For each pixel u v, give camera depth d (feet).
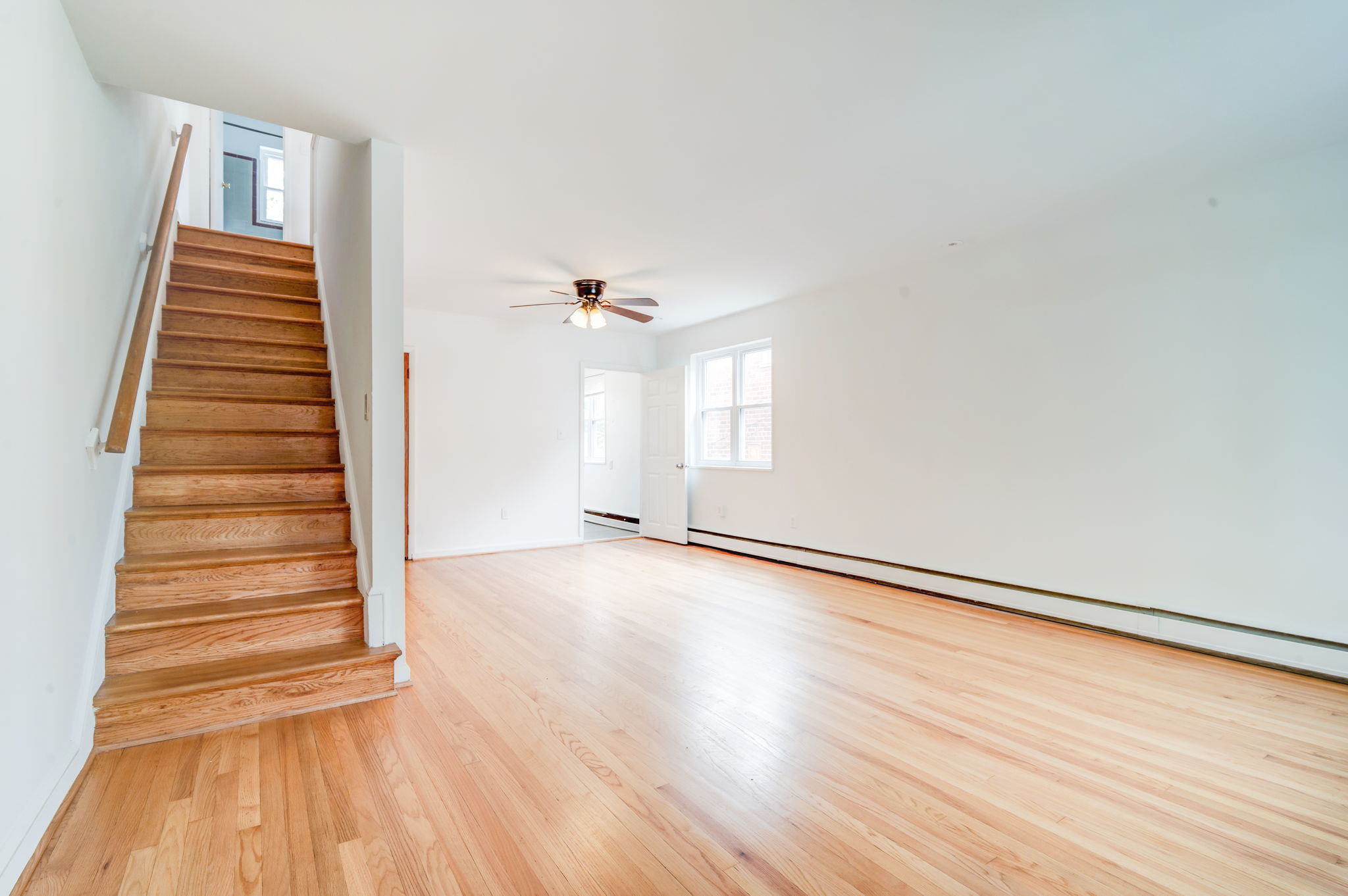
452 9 6.06
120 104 8.33
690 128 8.46
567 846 5.24
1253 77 7.31
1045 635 11.25
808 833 5.45
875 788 6.17
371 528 8.61
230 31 6.38
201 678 7.41
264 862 4.99
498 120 8.25
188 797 5.88
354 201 9.89
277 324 12.87
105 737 6.77
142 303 7.52
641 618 12.23
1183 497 10.48
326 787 6.10
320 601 8.59
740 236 12.68
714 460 21.13
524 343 20.62
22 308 4.99
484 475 19.80
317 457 11.23
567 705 8.12
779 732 7.38
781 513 18.25
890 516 15.21
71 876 4.77
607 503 28.19
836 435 16.58
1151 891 4.73
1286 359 9.45
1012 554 12.80
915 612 12.78
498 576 16.25
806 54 6.85
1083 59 6.95
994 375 13.12
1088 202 10.99
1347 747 7.02
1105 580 11.41
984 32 6.48
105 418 7.76
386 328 8.70
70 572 6.21
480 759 6.68
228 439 10.57
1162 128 8.50
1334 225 9.02
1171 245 10.61
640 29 6.40
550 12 6.12
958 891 4.72
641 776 6.36
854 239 12.80
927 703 8.25
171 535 9.02
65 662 6.01
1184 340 10.47
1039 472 12.37
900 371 14.99
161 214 8.81
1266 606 9.62
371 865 4.98
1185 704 8.21
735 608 13.05
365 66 7.06
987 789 6.16
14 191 4.83
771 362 18.49
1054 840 5.36
